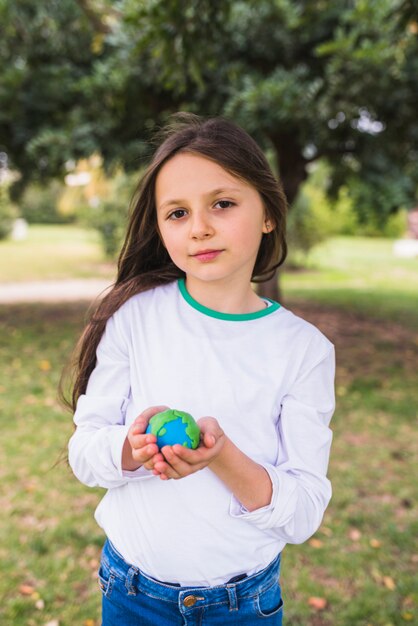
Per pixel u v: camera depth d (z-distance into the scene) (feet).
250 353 3.81
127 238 4.35
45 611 8.27
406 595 8.81
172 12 9.98
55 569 9.18
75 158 21.63
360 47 18.37
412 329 28.32
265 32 21.44
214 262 3.63
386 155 22.27
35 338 24.72
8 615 8.14
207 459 3.10
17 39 22.71
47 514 10.80
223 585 3.76
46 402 16.85
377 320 30.32
